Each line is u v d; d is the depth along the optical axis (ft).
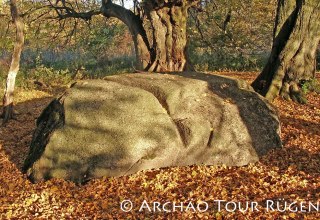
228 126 27.76
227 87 31.40
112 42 85.97
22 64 85.87
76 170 25.45
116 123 25.85
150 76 31.50
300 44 41.57
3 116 42.93
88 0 71.77
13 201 23.81
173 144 25.96
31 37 60.59
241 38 76.28
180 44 47.52
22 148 33.86
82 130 26.00
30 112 47.14
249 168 26.30
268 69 43.16
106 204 22.36
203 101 28.94
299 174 25.04
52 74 74.49
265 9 73.61
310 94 42.47
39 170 26.25
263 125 29.09
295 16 41.75
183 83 29.78
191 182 24.39
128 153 25.08
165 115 26.78
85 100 27.17
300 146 29.63
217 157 26.76
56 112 28.04
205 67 77.05
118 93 27.30
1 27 52.54
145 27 54.03
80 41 79.51
